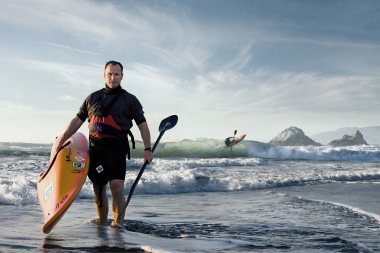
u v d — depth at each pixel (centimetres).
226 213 604
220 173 1279
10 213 532
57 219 378
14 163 1304
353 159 2800
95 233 399
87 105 426
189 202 738
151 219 534
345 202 731
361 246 382
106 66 420
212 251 337
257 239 407
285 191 920
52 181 411
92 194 752
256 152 2708
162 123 459
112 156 422
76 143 434
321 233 447
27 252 312
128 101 423
